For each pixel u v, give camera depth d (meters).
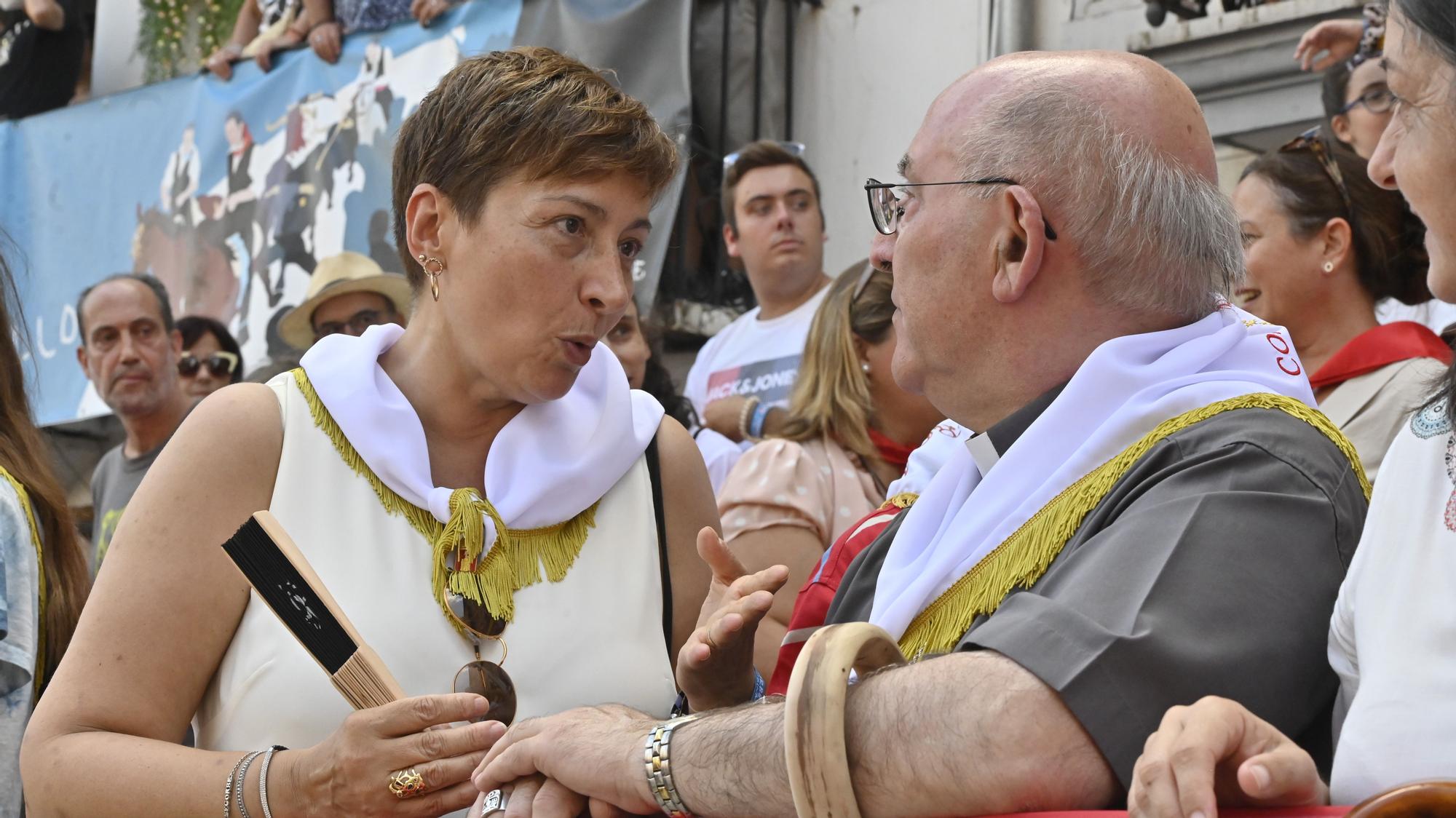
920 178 1.68
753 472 2.76
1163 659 1.23
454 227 1.82
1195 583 1.29
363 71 5.64
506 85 1.80
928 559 1.62
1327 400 2.68
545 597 1.85
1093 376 1.53
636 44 4.81
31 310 6.66
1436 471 1.22
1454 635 1.14
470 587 1.79
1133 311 1.60
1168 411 1.50
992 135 1.62
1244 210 2.89
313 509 1.80
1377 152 1.39
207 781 1.63
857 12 5.11
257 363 5.87
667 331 4.74
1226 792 1.09
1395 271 2.82
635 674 1.86
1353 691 1.26
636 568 1.91
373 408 1.84
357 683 1.62
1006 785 1.19
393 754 1.57
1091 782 1.19
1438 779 1.04
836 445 2.84
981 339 1.63
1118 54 1.68
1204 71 3.96
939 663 1.25
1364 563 1.25
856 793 1.24
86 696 1.71
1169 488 1.39
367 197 5.60
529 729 1.51
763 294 4.14
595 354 2.01
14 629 2.12
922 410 2.85
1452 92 1.24
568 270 1.78
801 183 4.12
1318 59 3.61
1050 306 1.60
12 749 2.11
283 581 1.62
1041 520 1.49
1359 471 1.51
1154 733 1.12
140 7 6.85
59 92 7.00
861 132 5.06
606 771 1.38
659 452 2.01
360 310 4.70
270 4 6.18
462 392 1.89
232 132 6.08
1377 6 2.97
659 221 4.55
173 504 1.77
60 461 6.22
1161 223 1.58
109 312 4.70
